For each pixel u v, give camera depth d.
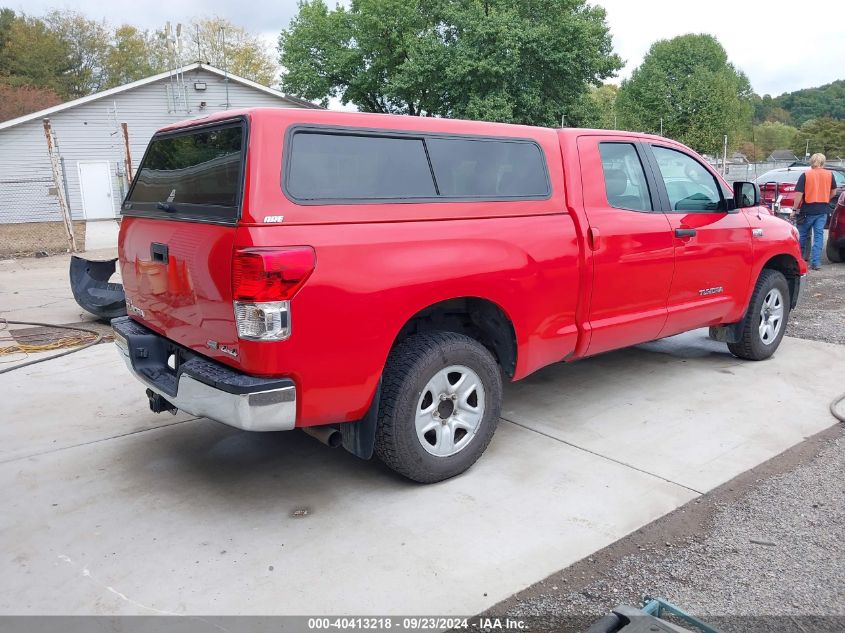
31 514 3.41
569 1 27.67
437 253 3.41
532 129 4.09
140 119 27.55
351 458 4.05
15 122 26.02
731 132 46.28
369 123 3.33
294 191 3.01
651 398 4.98
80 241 18.44
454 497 3.53
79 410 4.91
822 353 6.11
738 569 2.90
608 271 4.30
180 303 3.44
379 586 2.79
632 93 48.88
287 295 2.92
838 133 66.75
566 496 3.52
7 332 7.35
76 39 49.22
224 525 3.29
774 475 3.75
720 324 5.59
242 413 2.95
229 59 50.78
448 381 3.58
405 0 30.47
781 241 5.71
